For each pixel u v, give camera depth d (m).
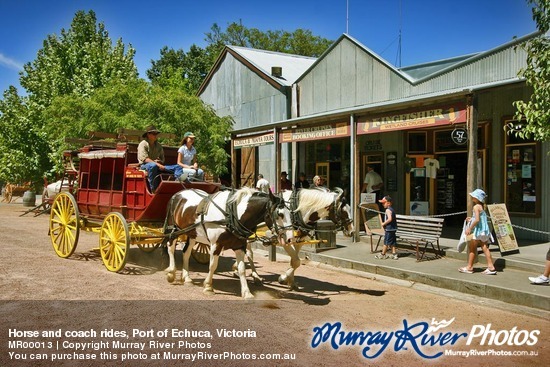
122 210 9.81
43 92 24.44
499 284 8.33
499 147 13.33
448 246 11.61
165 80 28.66
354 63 16.94
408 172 15.80
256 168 21.19
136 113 17.89
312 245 11.89
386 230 11.01
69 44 25.56
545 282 8.31
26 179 25.16
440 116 11.09
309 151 19.20
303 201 8.04
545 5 8.31
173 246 8.88
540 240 12.44
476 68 13.60
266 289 8.60
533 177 12.67
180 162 9.70
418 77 15.95
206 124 18.70
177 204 8.83
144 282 8.63
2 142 25.06
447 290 8.79
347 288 8.95
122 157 9.84
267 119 20.52
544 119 8.45
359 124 13.22
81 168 11.33
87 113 18.59
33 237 13.91
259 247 13.63
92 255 11.20
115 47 25.56
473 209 9.29
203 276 9.52
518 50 12.62
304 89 18.92
